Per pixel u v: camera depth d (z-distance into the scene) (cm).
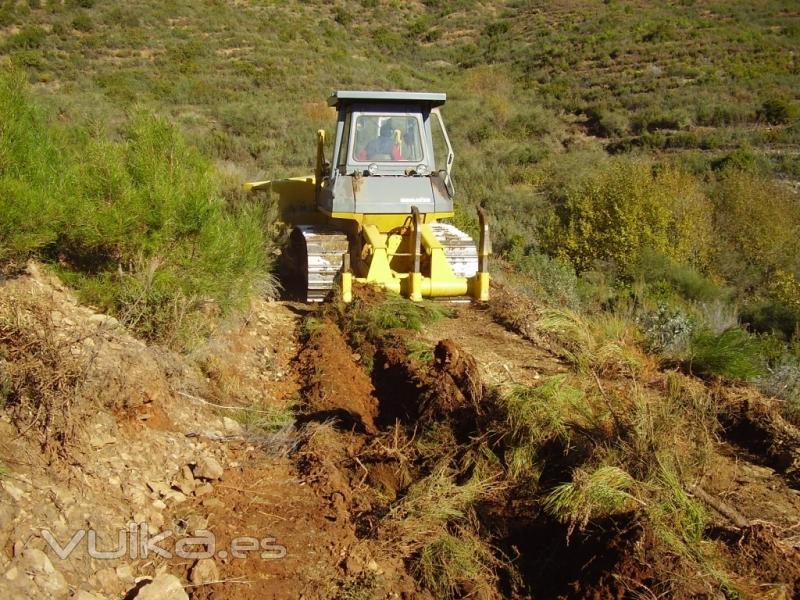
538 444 477
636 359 728
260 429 518
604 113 3597
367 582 366
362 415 580
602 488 404
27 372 394
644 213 1630
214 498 416
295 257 938
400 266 879
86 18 3934
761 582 379
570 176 2375
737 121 3525
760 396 652
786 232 1745
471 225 1388
